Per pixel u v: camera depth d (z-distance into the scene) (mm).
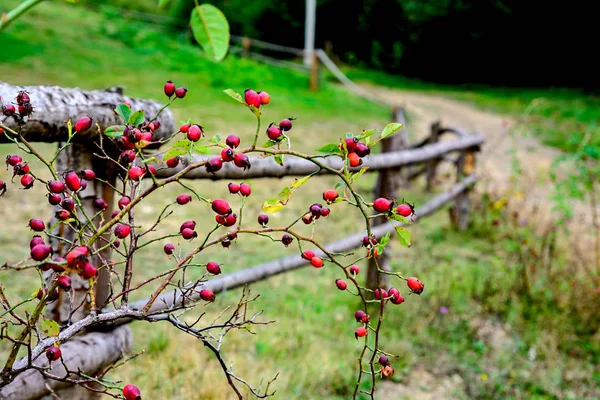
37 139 1572
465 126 12719
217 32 897
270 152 1113
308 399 2732
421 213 4832
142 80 10656
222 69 12891
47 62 10336
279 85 13445
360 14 25750
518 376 3219
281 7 24672
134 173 1115
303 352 3115
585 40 23266
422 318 3732
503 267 4348
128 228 1188
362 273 4516
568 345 3549
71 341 1820
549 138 11352
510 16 23750
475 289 4176
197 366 2799
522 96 19797
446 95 19656
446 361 3305
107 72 10734
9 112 1045
